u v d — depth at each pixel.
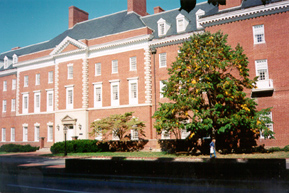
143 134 33.44
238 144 27.34
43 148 41.56
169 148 30.86
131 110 36.47
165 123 24.23
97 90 39.94
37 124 45.00
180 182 13.73
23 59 48.38
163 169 14.60
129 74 37.22
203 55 23.47
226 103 24.09
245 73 23.86
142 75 36.22
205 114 23.05
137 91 36.47
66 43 42.03
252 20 28.75
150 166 14.94
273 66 27.44
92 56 40.56
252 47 28.52
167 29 37.09
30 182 15.20
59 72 42.75
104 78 39.19
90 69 40.53
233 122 22.84
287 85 26.62
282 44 27.27
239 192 11.27
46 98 44.78
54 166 20.73
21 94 48.06
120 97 37.62
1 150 41.78
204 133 25.03
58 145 33.47
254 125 23.34
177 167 14.32
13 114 49.38
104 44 39.12
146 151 32.88
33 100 46.41
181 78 24.28
